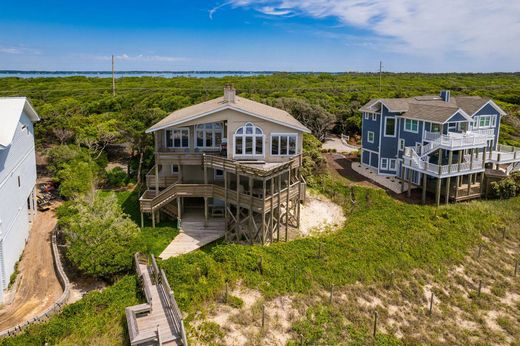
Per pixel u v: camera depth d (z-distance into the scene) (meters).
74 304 15.58
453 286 20.27
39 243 22.95
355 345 15.50
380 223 26.20
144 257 19.77
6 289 18.12
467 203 30.83
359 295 18.61
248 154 25.55
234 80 95.69
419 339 16.42
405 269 21.03
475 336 17.08
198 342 14.36
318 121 50.59
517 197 32.06
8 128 19.69
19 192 22.03
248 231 24.23
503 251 24.16
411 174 32.12
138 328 14.09
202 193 25.52
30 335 13.84
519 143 44.56
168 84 84.88
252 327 15.53
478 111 35.53
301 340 14.93
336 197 31.14
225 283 17.89
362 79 106.50
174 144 27.73
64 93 67.81
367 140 39.59
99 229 19.09
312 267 20.03
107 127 36.25
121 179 33.91
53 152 32.56
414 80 106.94
